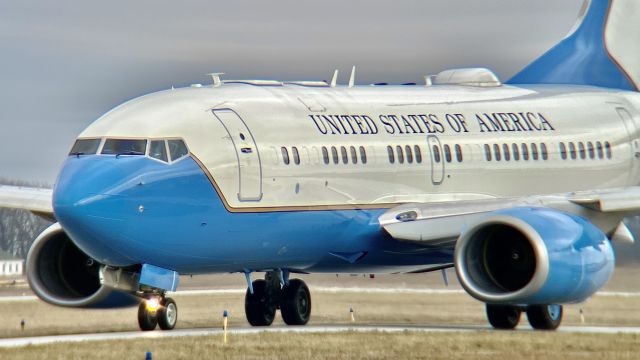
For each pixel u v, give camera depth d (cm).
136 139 10612
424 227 11675
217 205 10856
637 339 10169
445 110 12962
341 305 16488
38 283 11306
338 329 11250
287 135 11481
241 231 11050
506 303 10962
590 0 15338
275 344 9419
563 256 10800
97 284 11381
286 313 12669
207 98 11338
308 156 11544
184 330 11375
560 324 12925
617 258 18000
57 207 10206
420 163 12419
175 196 10588
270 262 11556
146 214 10412
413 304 16662
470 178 12812
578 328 12638
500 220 10931
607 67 15088
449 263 12538
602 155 13962
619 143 14150
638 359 8919
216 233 10906
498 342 9725
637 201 11900
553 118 13725
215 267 11169
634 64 15225
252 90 11762
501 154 13088
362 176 11938
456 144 12762
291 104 11794
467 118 13038
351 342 9569
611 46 15200
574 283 10894
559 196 11988
